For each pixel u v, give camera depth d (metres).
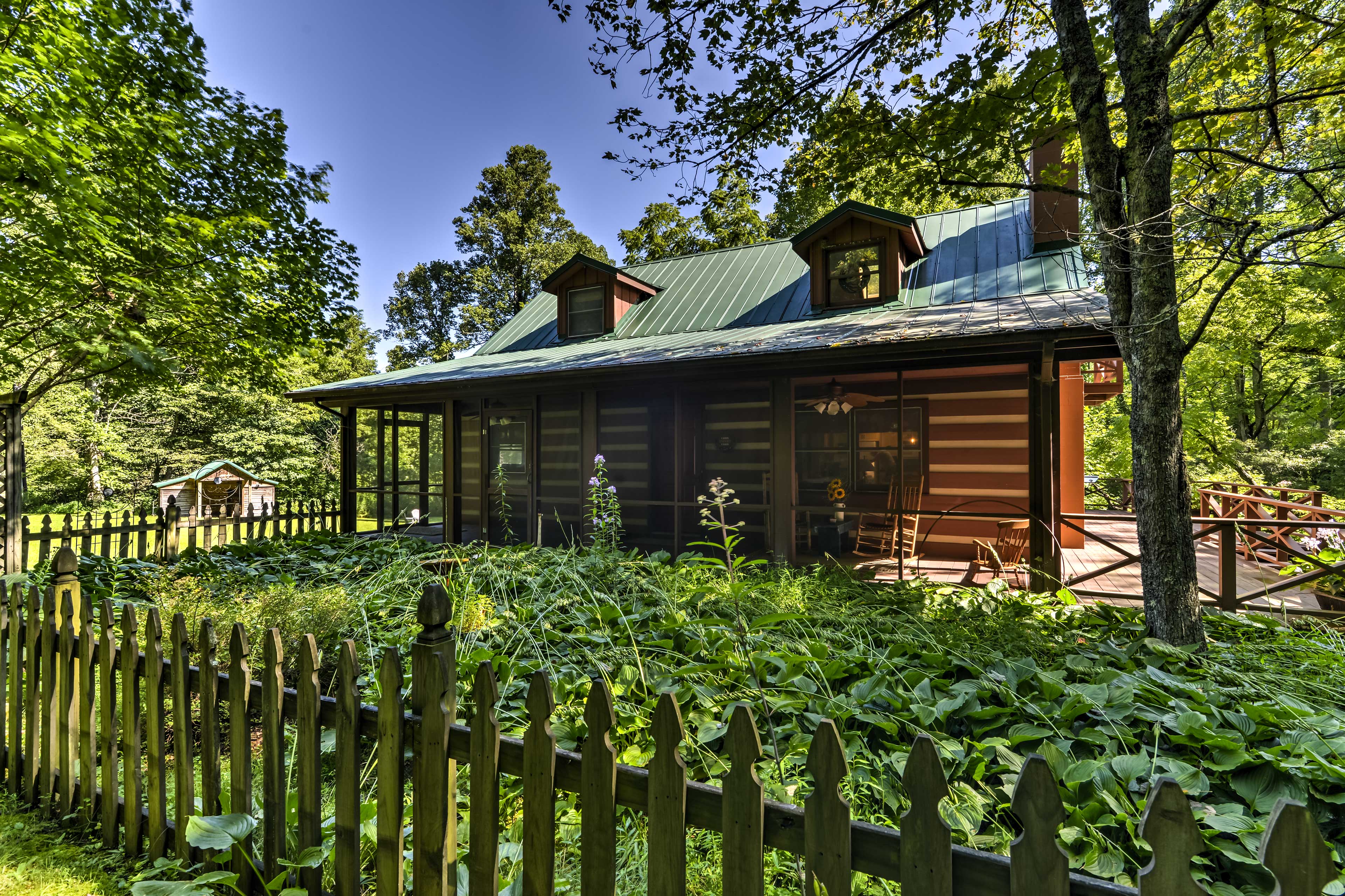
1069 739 2.44
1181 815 0.88
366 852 2.01
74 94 4.79
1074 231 8.72
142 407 19.66
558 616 3.83
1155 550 3.62
